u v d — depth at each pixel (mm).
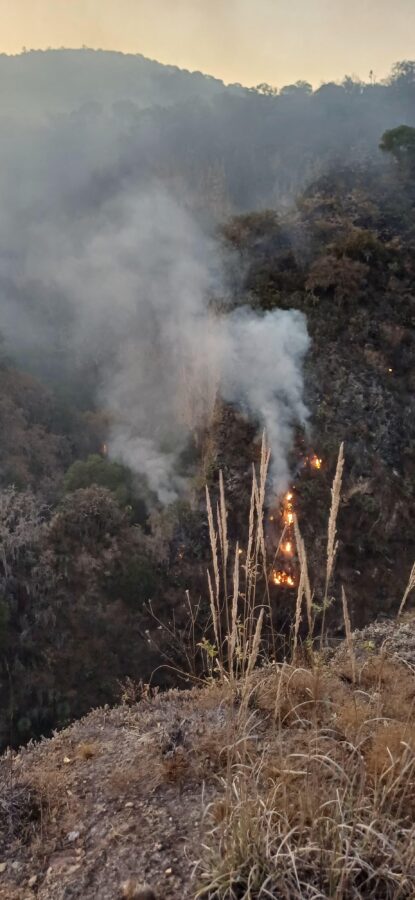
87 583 16266
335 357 21078
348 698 3447
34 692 14883
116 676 15219
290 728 3195
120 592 16344
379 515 17906
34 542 16672
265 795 2471
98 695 14922
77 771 3275
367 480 18531
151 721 3686
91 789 3064
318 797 2324
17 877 2543
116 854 2520
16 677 14891
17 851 2699
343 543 17203
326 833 2084
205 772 2957
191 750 3176
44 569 16172
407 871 1988
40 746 3744
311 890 1969
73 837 2717
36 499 20141
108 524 17125
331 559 2277
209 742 3176
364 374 20750
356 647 4535
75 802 2980
